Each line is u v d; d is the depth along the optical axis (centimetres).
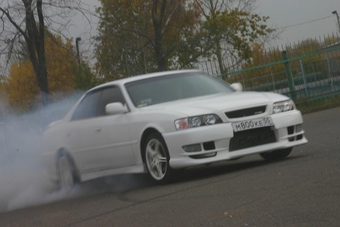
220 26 2567
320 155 858
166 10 2472
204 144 789
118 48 2367
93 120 924
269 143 823
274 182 691
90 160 925
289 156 909
